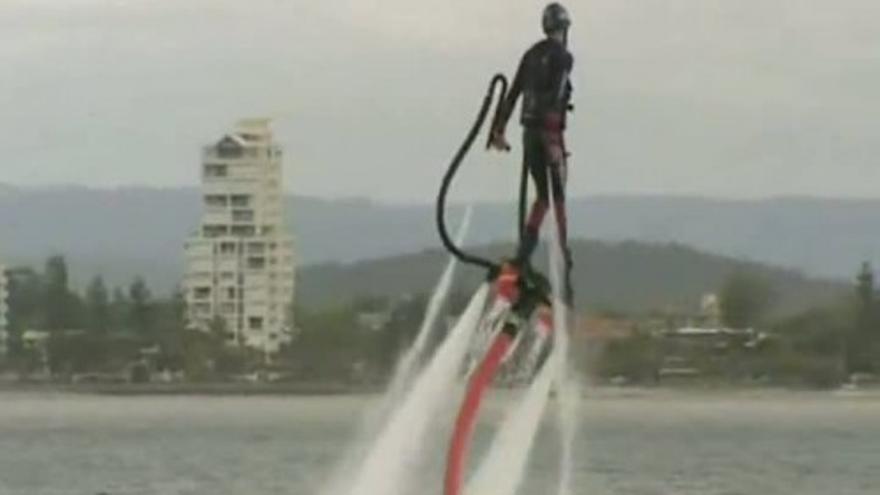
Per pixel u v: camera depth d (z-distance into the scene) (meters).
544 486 118.25
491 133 106.88
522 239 106.81
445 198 107.44
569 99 106.81
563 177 106.31
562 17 106.25
